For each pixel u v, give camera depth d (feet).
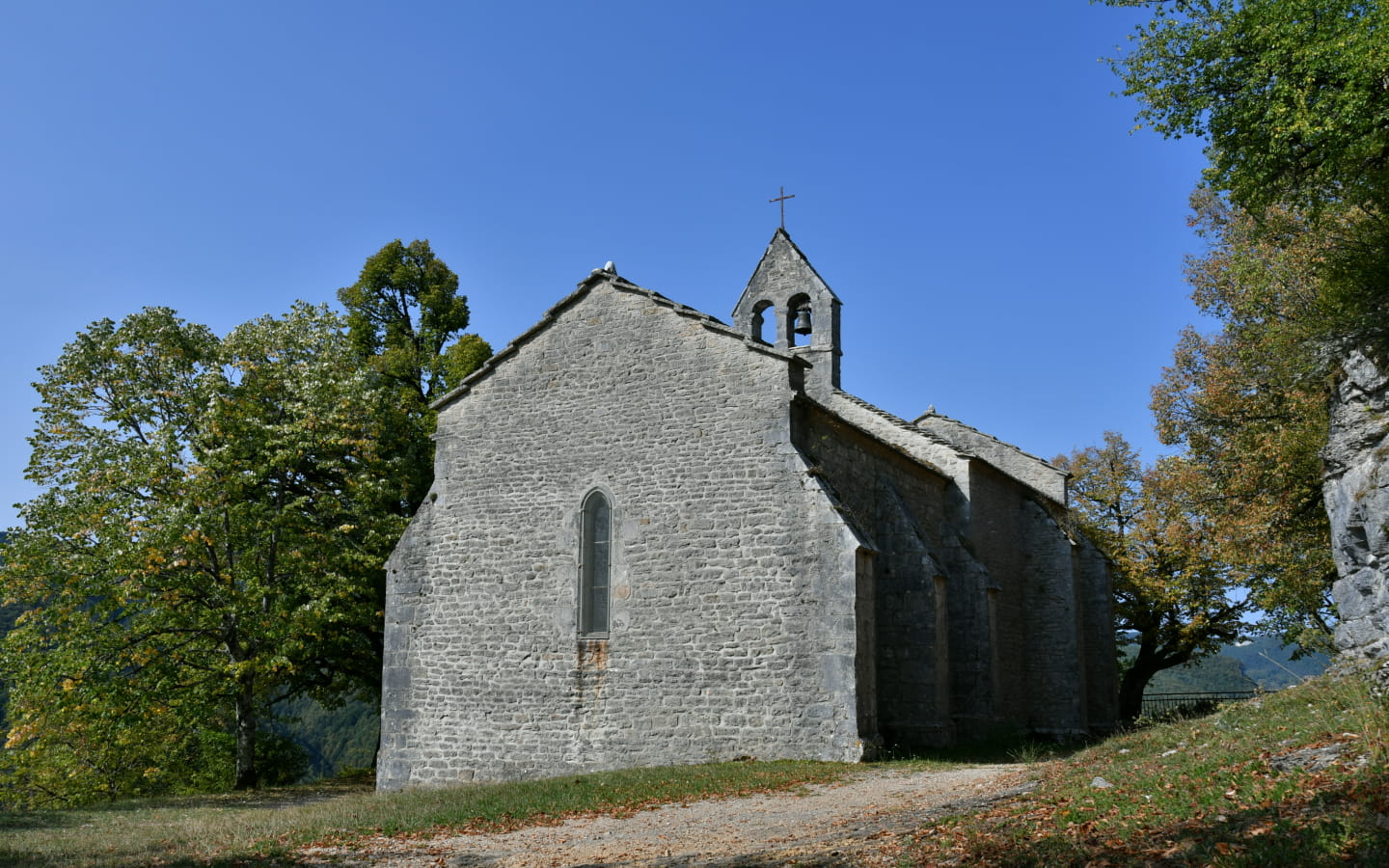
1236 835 23.95
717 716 60.85
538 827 41.37
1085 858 25.02
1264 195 54.54
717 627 61.93
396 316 127.75
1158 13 54.19
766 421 63.16
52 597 81.82
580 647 65.36
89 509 79.00
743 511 62.59
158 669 79.41
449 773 67.15
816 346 86.69
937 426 105.70
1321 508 73.87
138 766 107.96
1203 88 53.21
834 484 66.18
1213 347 99.40
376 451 93.81
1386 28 43.78
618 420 67.51
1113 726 92.43
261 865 35.19
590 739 63.82
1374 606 44.86
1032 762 58.54
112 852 39.58
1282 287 76.07
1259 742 34.09
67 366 84.28
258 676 84.38
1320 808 24.43
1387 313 47.91
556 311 70.95
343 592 82.33
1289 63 49.11
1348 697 34.91
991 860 26.63
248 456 85.40
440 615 69.92
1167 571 109.19
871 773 52.47
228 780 107.04
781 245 88.07
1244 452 80.64
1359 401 48.60
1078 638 89.86
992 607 76.69
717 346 65.51
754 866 30.09
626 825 40.88
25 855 38.45
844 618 58.70
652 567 64.39
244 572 82.07
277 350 92.38
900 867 27.40
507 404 71.31
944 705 67.21
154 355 87.61
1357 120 46.55
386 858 35.99
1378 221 51.96
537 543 68.18
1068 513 102.17
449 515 71.26
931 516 80.18
